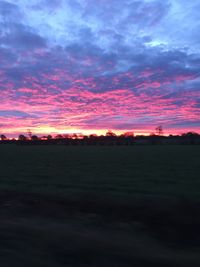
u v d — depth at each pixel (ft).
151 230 36.19
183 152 255.50
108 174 105.91
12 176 102.06
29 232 28.60
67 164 153.48
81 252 23.85
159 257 23.24
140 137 525.75
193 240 32.83
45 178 95.50
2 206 47.93
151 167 131.23
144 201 46.60
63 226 32.35
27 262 21.79
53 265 21.53
